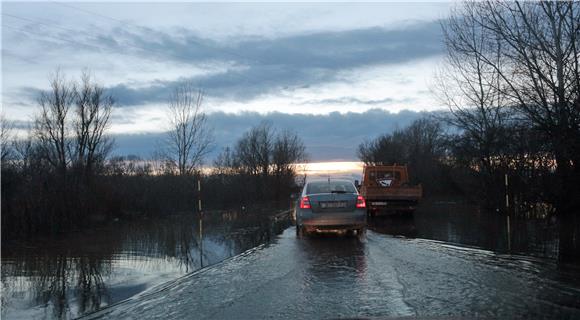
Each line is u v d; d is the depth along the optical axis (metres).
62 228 15.38
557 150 15.43
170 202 22.69
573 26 15.07
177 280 8.34
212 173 34.56
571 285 7.44
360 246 11.65
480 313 6.02
